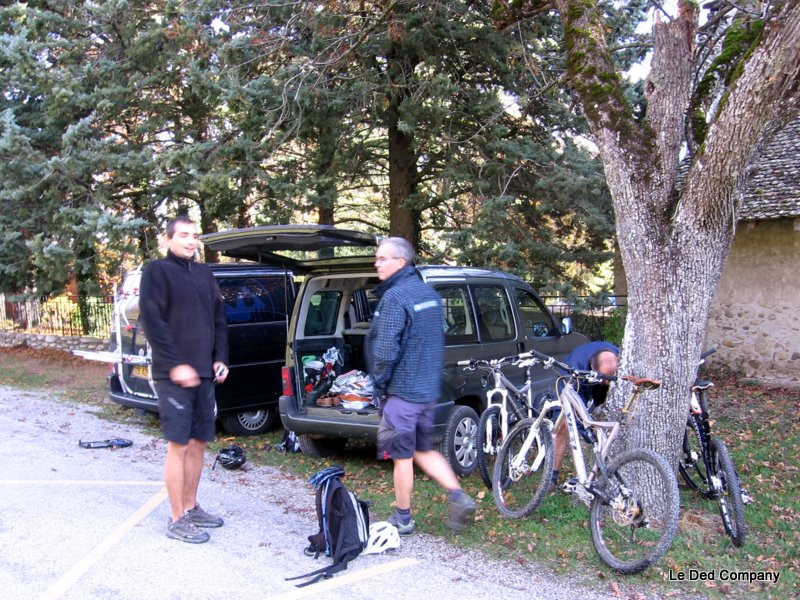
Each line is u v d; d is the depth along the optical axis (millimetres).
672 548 4539
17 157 11922
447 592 3982
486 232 10875
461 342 6523
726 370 12039
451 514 4723
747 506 5434
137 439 7828
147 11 11883
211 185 10875
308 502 5668
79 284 13383
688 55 5121
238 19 11172
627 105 5164
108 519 5090
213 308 4836
